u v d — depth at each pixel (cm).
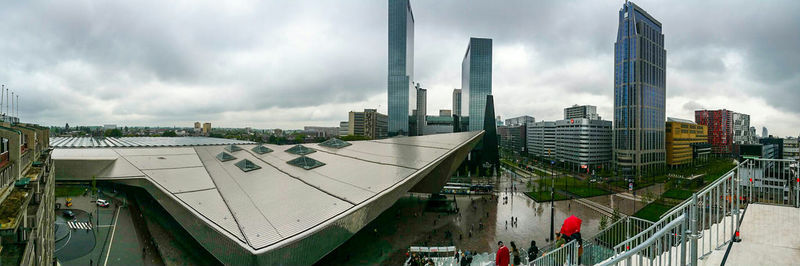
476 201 6575
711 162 13612
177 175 4525
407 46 17738
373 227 4741
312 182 3766
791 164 1126
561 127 13400
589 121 12088
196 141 15775
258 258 2286
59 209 4962
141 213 4809
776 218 1027
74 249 3631
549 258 1216
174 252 3534
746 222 1023
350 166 4475
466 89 19000
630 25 11981
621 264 1046
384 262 3509
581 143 12119
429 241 4216
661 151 12438
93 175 5309
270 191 3509
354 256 3666
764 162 1182
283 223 2719
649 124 11925
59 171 5281
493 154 10262
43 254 2208
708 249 893
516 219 5119
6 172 1834
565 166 12938
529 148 16862
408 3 18088
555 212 5769
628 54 12031
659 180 9412
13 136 1992
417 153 5197
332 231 2788
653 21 12519
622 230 2322
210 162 5294
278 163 4791
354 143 6412
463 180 9506
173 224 4366
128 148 6600
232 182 3956
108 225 4369
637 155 11594
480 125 17125
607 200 6750
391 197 3600
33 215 1875
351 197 3272
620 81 12350
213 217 2855
